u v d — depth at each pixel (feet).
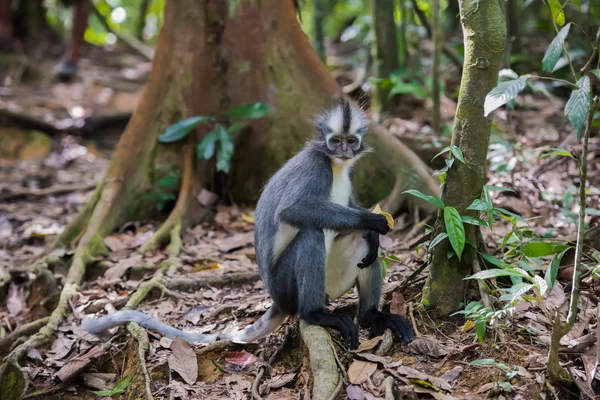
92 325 17.33
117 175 24.68
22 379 17.03
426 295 16.26
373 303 16.12
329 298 17.66
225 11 25.62
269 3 25.52
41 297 21.12
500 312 14.38
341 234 16.38
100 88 42.68
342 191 17.22
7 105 38.47
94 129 38.11
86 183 31.35
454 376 14.30
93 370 17.21
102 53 50.03
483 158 15.30
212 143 24.59
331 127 16.40
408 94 31.94
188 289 19.72
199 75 25.67
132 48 50.57
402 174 23.67
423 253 19.90
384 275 17.39
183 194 24.57
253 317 18.02
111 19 52.95
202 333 17.49
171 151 25.43
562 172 24.06
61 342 18.25
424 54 37.73
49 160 35.22
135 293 19.36
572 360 14.52
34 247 25.27
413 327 15.69
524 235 17.21
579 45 31.53
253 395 14.65
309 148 16.81
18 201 29.96
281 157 25.57
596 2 32.12
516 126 27.91
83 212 24.21
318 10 38.42
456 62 31.53
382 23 30.99
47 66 45.27
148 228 24.36
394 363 14.65
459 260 15.71
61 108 39.55
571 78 29.55
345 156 16.25
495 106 13.30
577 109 12.45
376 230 15.39
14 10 47.55
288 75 25.57
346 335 15.11
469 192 15.42
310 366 14.48
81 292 20.36
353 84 35.55
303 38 25.81
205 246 22.53
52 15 54.39
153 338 17.11
